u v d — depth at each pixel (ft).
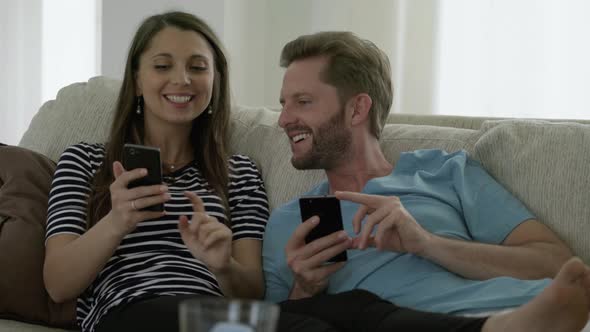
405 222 5.20
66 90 7.43
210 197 6.43
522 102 11.25
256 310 2.40
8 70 15.28
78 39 15.01
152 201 5.37
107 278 5.93
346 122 6.14
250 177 6.73
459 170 5.91
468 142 6.33
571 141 5.74
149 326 4.99
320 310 5.01
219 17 11.98
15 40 15.24
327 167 6.23
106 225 5.52
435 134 6.49
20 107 15.30
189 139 6.93
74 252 5.63
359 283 5.53
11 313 5.91
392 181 6.02
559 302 3.76
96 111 7.18
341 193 5.28
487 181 5.88
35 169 6.51
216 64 6.95
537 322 3.86
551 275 5.32
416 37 11.78
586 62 10.87
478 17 11.46
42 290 5.99
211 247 5.51
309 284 5.49
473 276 5.30
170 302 5.14
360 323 4.75
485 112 11.47
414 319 4.42
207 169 6.68
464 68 11.57
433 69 11.69
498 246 5.35
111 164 6.42
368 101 6.17
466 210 5.76
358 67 6.14
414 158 6.16
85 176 6.37
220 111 6.95
